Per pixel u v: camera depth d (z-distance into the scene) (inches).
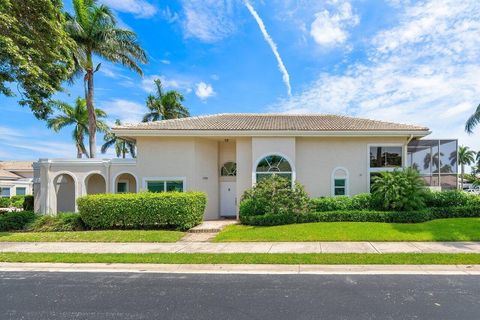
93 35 797.9
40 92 531.2
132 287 237.1
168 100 1354.6
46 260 308.7
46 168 692.1
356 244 373.1
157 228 510.0
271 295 216.8
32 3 471.8
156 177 637.9
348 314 183.2
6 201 1289.4
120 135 624.1
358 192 645.3
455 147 732.7
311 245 371.6
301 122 707.4
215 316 182.5
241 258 311.4
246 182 647.8
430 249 343.0
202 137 652.7
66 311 192.9
